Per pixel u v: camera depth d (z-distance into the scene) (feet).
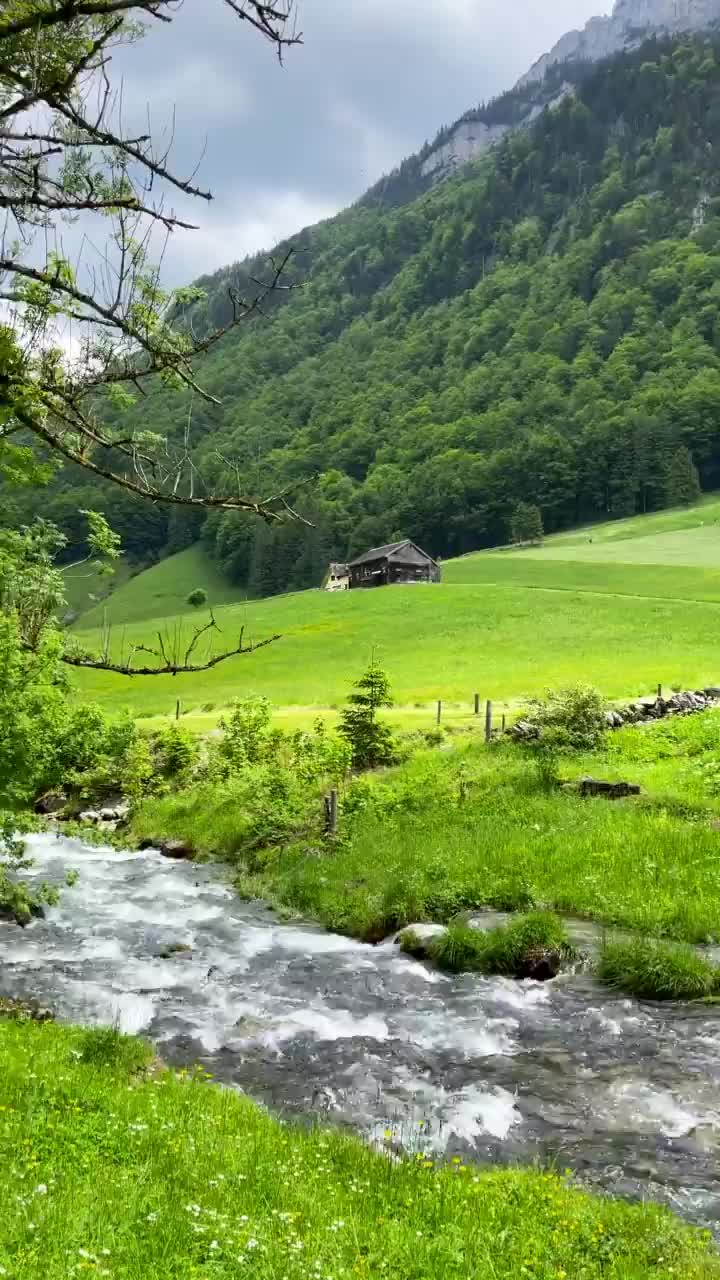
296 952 64.23
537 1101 39.11
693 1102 38.78
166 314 27.71
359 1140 34.35
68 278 27.09
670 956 55.36
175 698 225.76
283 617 360.69
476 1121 37.22
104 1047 40.91
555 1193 29.73
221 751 129.70
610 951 57.57
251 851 95.91
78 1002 52.49
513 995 54.03
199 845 100.73
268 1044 46.06
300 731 131.34
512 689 197.57
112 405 28.04
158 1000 53.26
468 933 61.67
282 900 79.30
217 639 317.42
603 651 254.47
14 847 58.49
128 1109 33.19
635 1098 39.22
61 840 108.68
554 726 121.60
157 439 28.02
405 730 144.46
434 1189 29.22
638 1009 51.16
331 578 521.65
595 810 91.45
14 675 57.16
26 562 44.14
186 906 78.13
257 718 132.87
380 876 77.66
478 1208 28.04
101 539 45.21
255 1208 25.89
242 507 28.19
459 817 93.86
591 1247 26.05
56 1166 26.68
